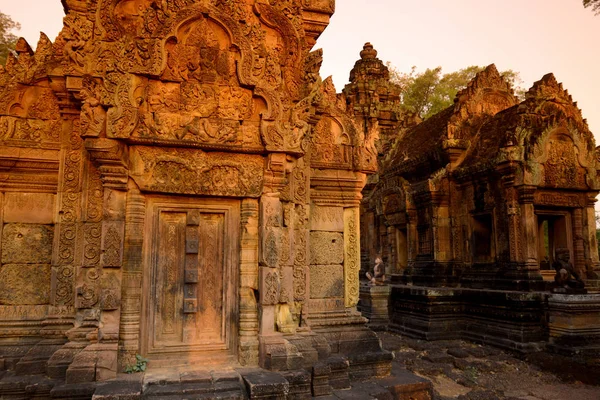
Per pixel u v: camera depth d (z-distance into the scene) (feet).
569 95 47.75
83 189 22.11
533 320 37.40
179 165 20.53
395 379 23.52
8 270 22.34
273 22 23.21
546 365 32.73
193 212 21.09
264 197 21.53
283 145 21.22
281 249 22.91
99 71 21.11
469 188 48.85
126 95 19.36
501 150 43.09
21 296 22.34
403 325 47.32
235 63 21.65
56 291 22.00
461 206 49.93
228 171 21.24
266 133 21.09
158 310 20.29
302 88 23.39
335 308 26.73
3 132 22.57
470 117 52.60
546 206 44.83
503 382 29.37
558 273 39.19
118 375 18.81
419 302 45.19
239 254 21.53
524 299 37.47
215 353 20.76
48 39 23.90
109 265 19.27
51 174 23.24
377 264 52.03
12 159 22.44
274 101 21.42
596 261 45.50
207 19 21.48
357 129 28.53
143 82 20.12
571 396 26.58
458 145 50.39
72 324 21.74
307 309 24.77
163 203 20.74
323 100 27.66
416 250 53.93
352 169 28.14
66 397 17.34
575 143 45.32
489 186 45.98
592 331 35.81
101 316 19.12
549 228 50.03
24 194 22.97
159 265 20.53
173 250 20.84
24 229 22.77
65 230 22.40
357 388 21.94
